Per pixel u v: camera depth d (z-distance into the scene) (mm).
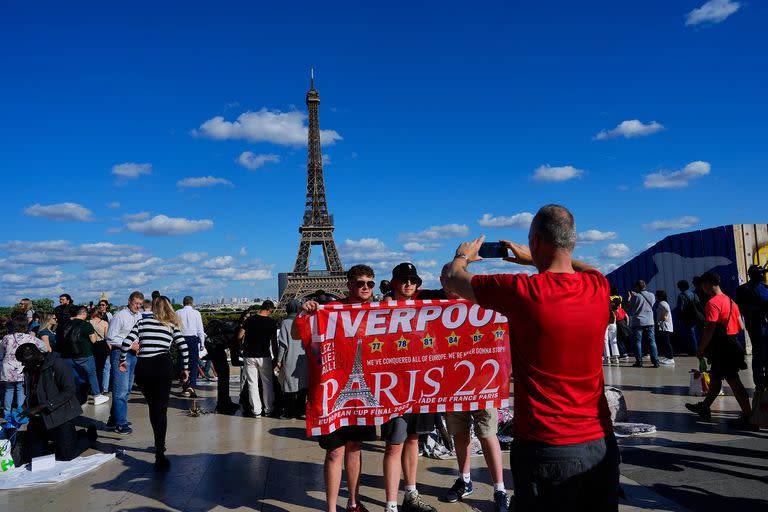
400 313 5238
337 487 4977
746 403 7715
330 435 4945
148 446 8188
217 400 12094
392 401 5086
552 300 2676
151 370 6914
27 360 7285
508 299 2766
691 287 16594
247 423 9812
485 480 6039
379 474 6477
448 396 5203
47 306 24516
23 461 7359
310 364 5035
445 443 7145
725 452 6613
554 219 2910
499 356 5273
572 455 2592
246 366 10398
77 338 11484
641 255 18562
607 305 2797
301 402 10344
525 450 2699
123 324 9555
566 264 2924
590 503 2670
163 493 5973
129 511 5457
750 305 8305
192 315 13359
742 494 5285
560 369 2652
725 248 15492
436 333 5258
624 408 8109
